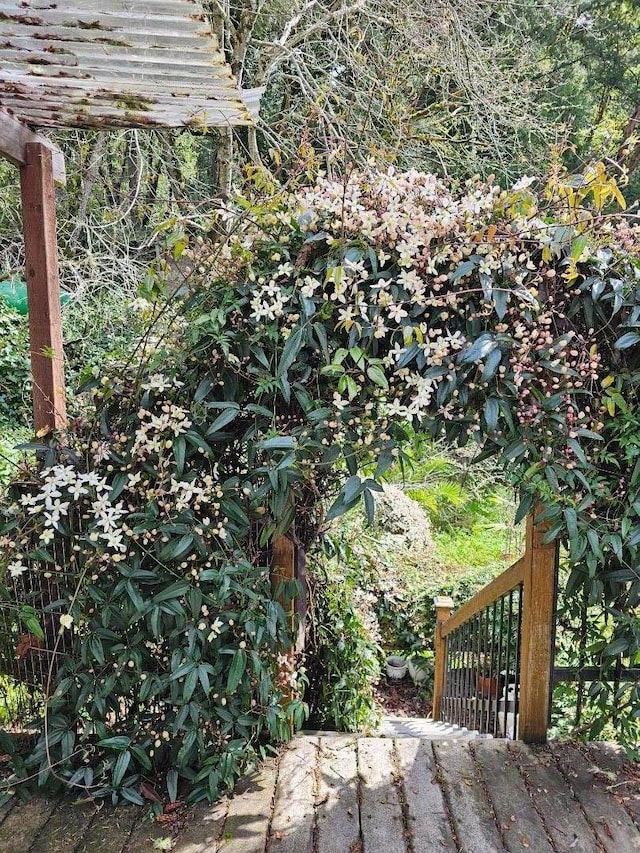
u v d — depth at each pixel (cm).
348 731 266
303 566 230
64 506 192
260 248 189
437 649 419
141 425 196
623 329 189
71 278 523
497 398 181
